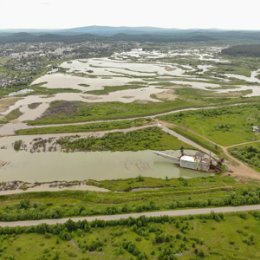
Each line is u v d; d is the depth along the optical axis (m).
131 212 94.50
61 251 78.75
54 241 82.69
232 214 93.19
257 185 110.75
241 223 89.56
